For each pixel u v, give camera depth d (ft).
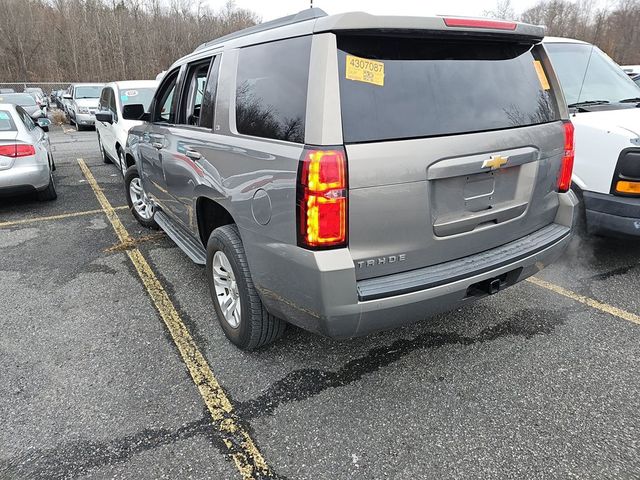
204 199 10.52
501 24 7.81
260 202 7.72
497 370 9.18
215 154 9.30
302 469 6.93
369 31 6.77
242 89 8.82
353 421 7.89
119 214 20.52
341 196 6.60
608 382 8.75
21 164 19.97
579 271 13.62
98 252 15.88
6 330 10.89
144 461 7.09
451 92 7.66
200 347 10.12
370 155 6.71
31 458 7.16
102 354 9.91
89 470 6.93
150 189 15.17
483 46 8.27
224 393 8.63
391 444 7.38
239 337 9.47
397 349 9.94
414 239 7.38
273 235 7.52
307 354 9.79
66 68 158.30
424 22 6.99
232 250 8.92
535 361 9.45
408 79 7.25
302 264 6.92
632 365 9.25
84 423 7.89
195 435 7.61
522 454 7.13
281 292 7.67
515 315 11.25
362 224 6.86
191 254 11.83
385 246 7.14
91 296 12.60
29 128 22.27
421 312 7.50
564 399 8.32
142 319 11.37
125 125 24.06
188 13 166.91
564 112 9.62
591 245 15.05
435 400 8.38
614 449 7.17
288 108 7.38
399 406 8.23
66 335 10.67
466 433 7.59
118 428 7.77
